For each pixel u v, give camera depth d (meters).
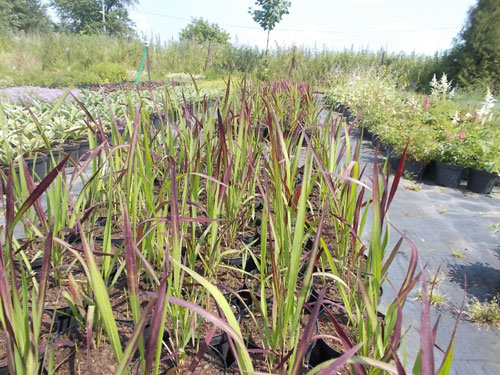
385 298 2.51
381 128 7.12
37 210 1.81
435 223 3.99
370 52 20.72
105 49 19.02
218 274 2.20
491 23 17.92
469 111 9.05
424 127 6.77
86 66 17.41
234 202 2.32
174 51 19.73
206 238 2.11
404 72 19.69
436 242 3.54
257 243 2.58
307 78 18.33
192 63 19.22
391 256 1.37
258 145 2.88
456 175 5.30
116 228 2.58
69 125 5.09
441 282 2.81
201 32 56.19
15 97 7.50
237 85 4.17
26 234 2.19
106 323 0.93
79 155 5.04
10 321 0.93
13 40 17.11
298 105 5.32
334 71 18.08
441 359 2.02
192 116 2.47
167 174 1.88
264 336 1.53
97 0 48.62
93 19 48.06
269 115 1.75
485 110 7.34
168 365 1.50
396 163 5.86
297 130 2.84
